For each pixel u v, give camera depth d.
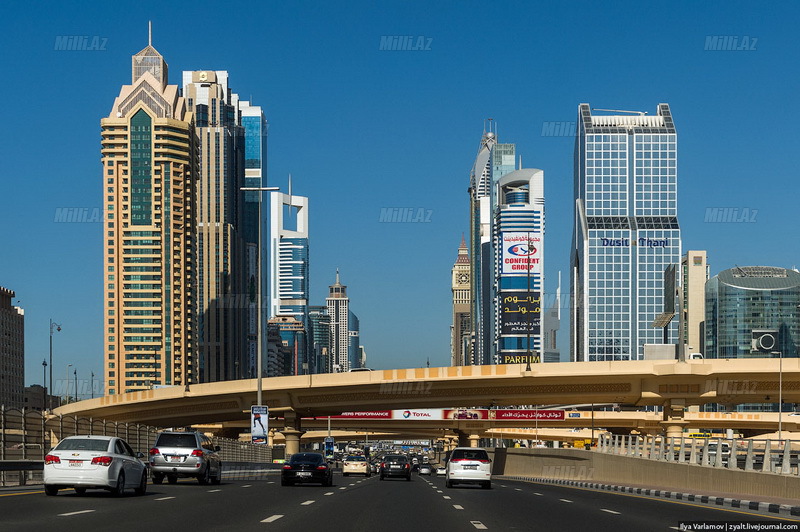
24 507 24.31
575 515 26.08
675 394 98.50
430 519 23.52
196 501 28.25
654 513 27.48
